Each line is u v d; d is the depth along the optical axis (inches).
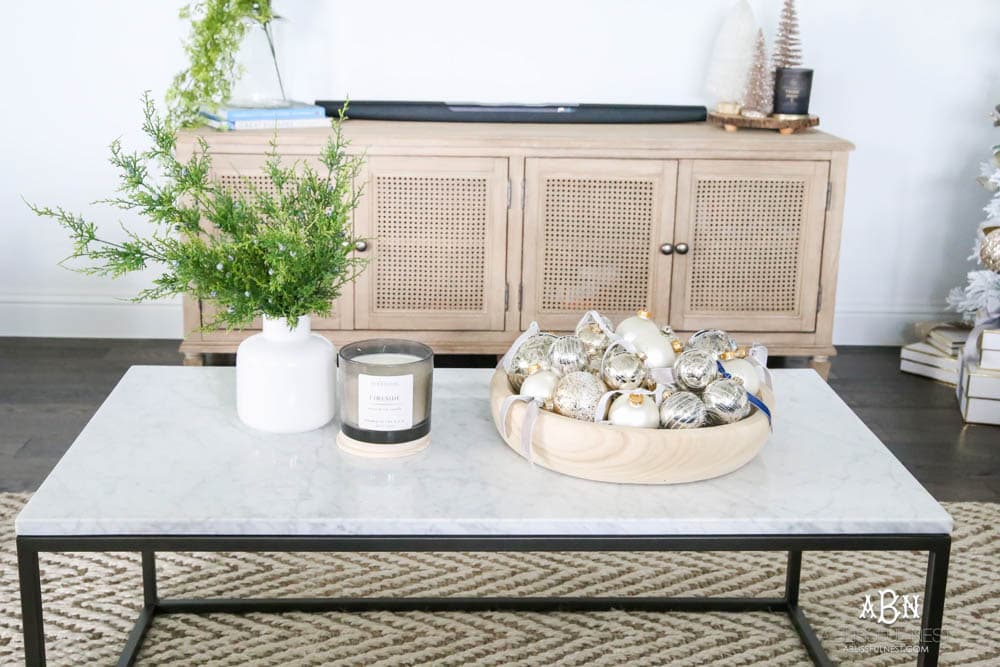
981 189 143.0
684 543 56.0
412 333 125.2
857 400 126.0
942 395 128.4
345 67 136.3
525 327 125.7
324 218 63.4
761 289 125.9
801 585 85.2
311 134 117.6
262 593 81.8
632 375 62.9
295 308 63.5
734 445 59.8
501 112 130.0
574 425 59.4
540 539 55.6
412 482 59.7
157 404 70.1
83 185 136.7
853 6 137.0
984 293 120.4
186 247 62.9
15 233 137.5
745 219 123.5
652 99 139.0
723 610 81.0
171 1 131.0
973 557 89.8
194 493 57.5
